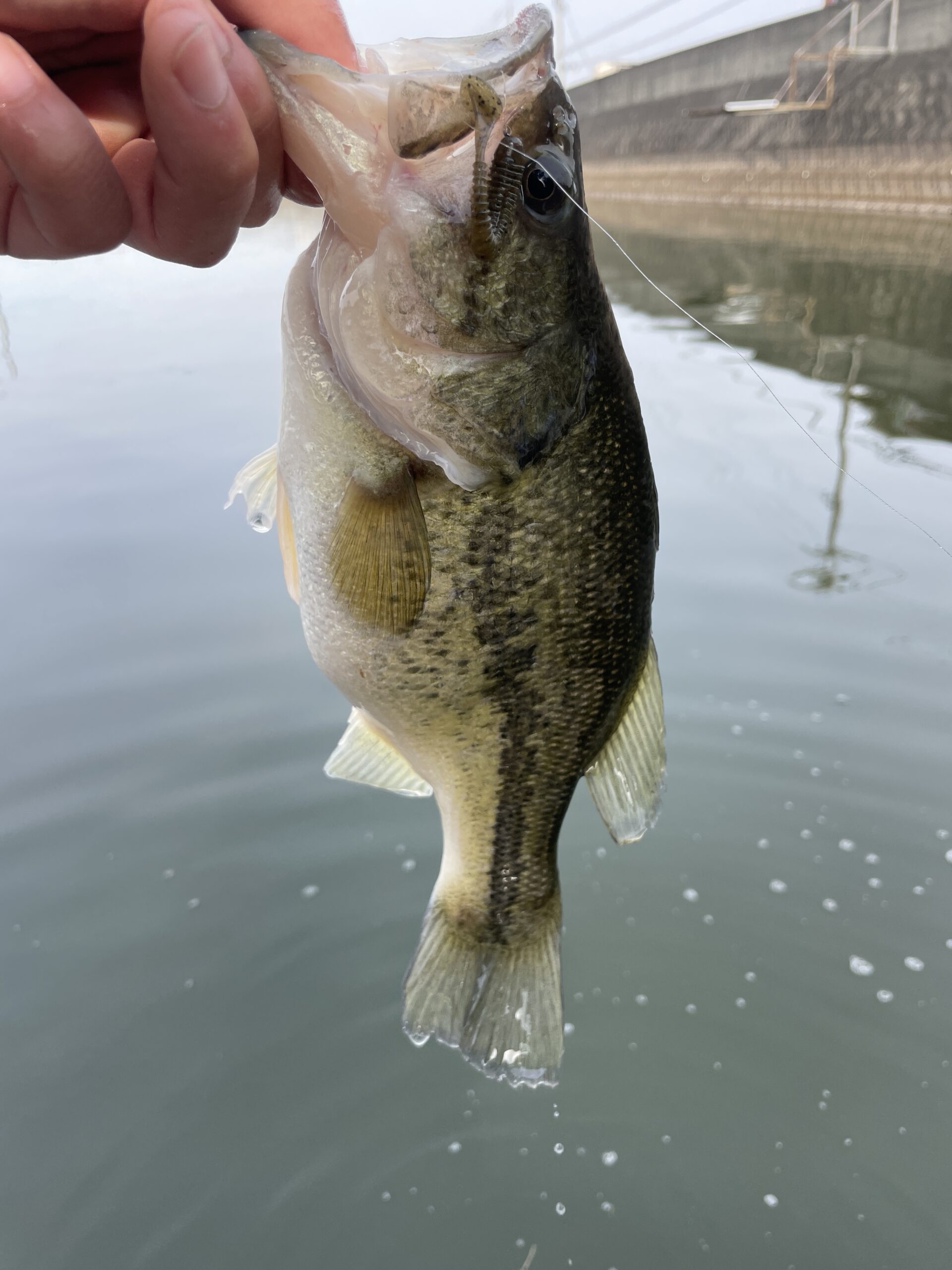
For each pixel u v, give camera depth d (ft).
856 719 1.36
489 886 0.65
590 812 1.32
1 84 0.34
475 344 0.47
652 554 0.59
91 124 0.38
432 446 0.48
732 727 1.35
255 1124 0.93
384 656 0.54
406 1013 0.64
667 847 1.22
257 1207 0.87
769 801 1.26
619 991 1.07
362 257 0.45
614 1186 0.91
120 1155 0.88
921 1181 0.89
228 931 1.08
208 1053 0.97
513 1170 0.92
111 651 1.47
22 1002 0.98
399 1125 0.95
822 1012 1.03
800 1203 0.89
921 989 1.04
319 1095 0.96
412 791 0.66
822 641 1.49
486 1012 0.65
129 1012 0.99
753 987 1.07
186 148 0.36
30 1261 0.80
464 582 0.52
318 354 0.48
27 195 0.37
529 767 0.61
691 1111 0.96
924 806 1.23
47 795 1.22
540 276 0.48
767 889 1.16
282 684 1.42
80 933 1.06
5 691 1.38
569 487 0.53
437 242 0.45
